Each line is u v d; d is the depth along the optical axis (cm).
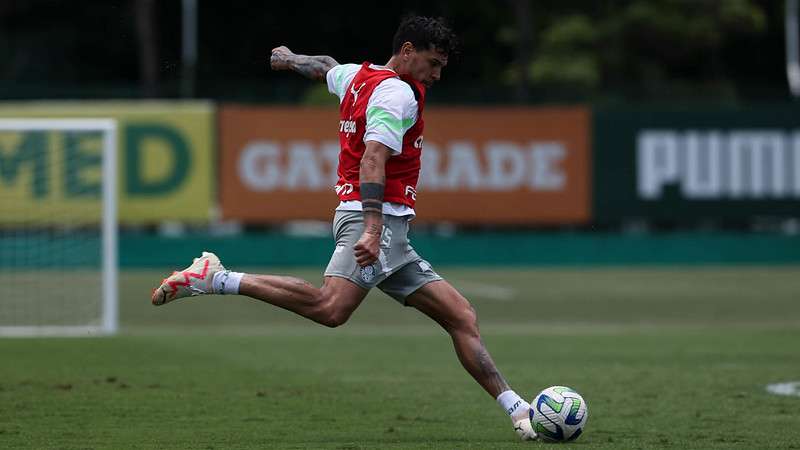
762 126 8875
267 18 13850
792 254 9344
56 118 8456
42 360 4147
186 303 6719
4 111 8331
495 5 14700
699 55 14838
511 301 6862
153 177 8700
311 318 2373
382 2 13888
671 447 2480
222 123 8744
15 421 2814
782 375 3791
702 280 8175
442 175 8906
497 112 8906
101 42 14700
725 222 8969
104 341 4859
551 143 8919
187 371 3850
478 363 2473
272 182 8794
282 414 2950
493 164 8906
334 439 2577
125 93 8775
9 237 7912
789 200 8900
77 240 7919
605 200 8931
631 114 8900
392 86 2322
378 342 4888
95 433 2647
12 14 14762
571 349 4603
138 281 7869
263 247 9075
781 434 2658
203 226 9169
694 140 8900
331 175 8819
